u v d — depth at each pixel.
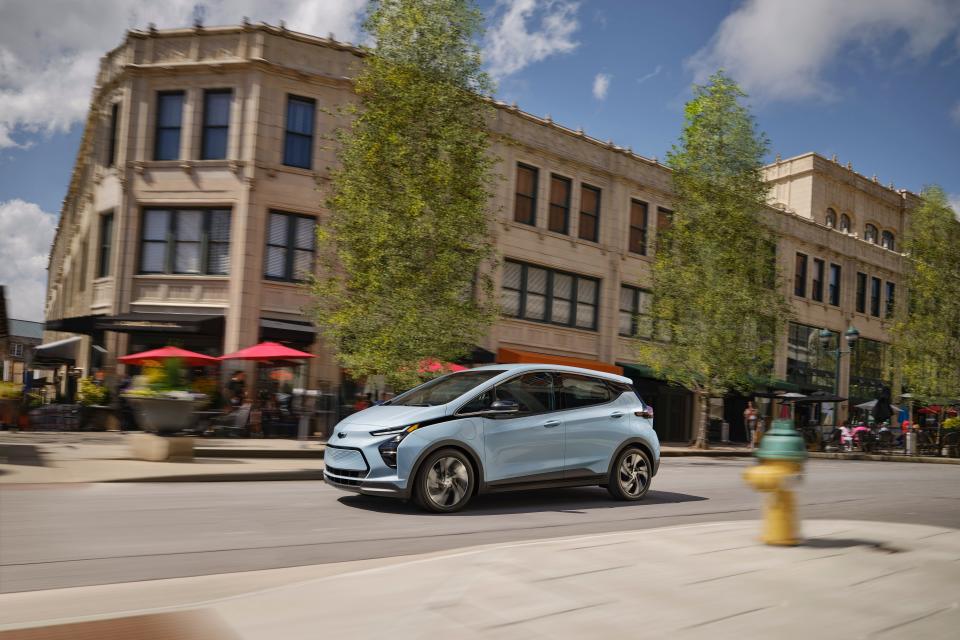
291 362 19.44
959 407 33.84
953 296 33.50
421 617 3.69
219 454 12.80
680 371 24.91
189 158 21.75
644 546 5.48
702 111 25.81
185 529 6.69
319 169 22.17
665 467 16.55
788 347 37.16
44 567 5.18
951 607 3.90
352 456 8.05
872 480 14.72
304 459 13.34
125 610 4.14
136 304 21.77
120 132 22.23
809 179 42.06
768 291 25.59
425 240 16.25
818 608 3.85
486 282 17.73
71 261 31.62
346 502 8.71
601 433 9.25
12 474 9.38
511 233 25.89
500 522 7.65
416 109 16.61
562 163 27.58
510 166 26.03
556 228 27.61
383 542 6.41
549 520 7.86
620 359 29.38
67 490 8.71
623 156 29.61
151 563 5.39
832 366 39.75
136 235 21.89
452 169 16.58
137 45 22.25
